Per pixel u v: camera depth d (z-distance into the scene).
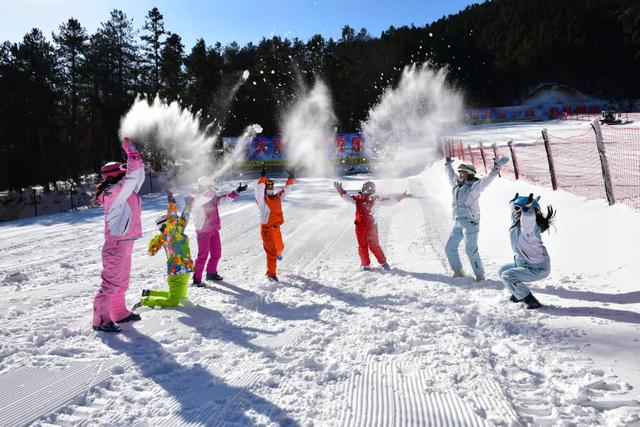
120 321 4.99
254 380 3.51
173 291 5.57
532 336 4.20
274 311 5.39
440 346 4.09
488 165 19.47
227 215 15.06
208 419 2.95
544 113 71.81
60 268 8.36
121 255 4.79
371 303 5.56
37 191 43.25
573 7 97.50
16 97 43.12
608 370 3.42
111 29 50.72
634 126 40.75
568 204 8.42
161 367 3.79
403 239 9.67
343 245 9.62
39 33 47.72
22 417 3.03
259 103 52.00
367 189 7.38
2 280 7.22
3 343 4.35
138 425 2.91
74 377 3.62
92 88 52.25
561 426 2.75
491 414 2.92
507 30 96.00
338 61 56.66
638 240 6.01
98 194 4.79
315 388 3.37
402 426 2.81
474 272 6.36
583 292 5.28
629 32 89.75
